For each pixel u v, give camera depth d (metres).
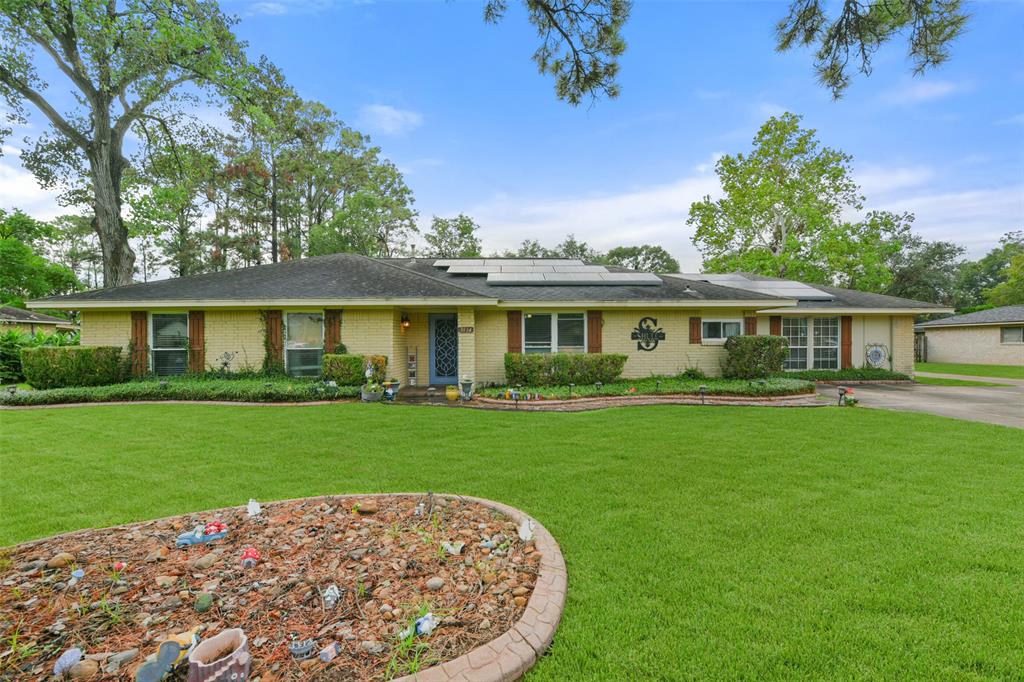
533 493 4.23
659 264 49.56
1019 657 2.04
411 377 12.04
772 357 11.52
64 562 2.74
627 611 2.38
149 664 1.68
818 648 2.11
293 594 2.42
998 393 11.70
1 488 4.34
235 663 1.69
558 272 14.28
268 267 13.26
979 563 2.90
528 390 10.20
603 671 1.97
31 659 1.93
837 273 23.80
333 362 10.25
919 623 2.30
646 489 4.32
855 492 4.22
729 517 3.65
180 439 6.26
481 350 12.05
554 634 2.19
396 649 1.99
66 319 27.77
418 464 5.16
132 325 11.10
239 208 28.86
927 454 5.53
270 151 27.47
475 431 6.83
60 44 14.95
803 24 4.71
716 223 25.41
